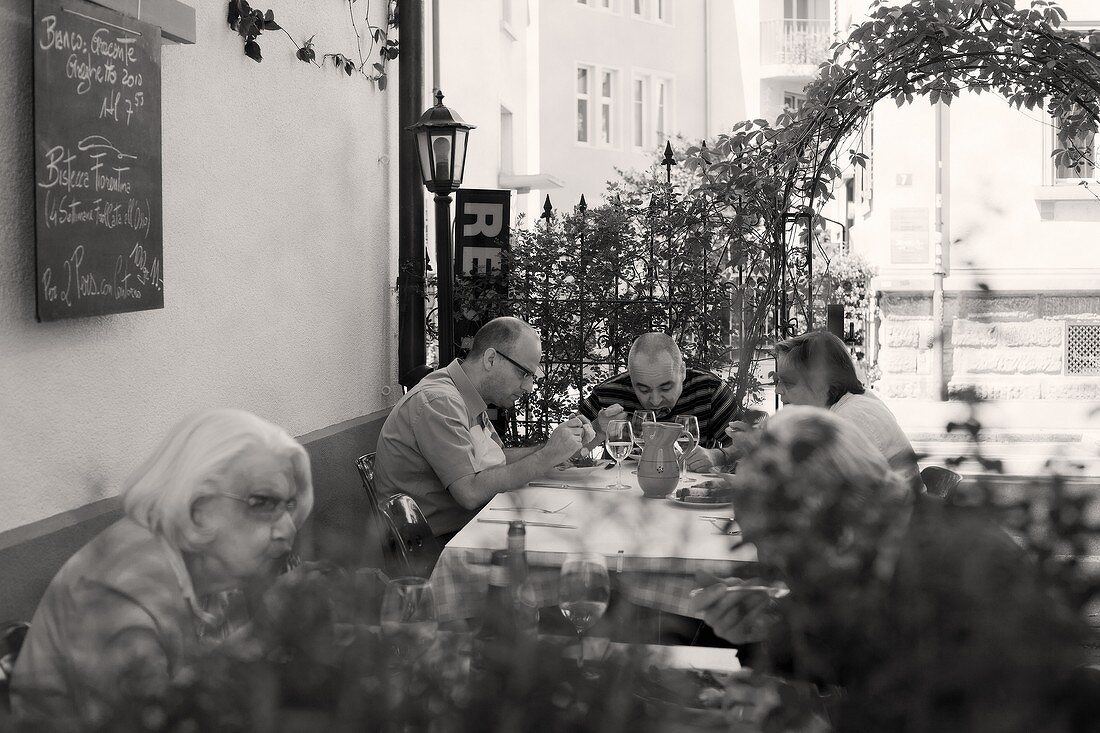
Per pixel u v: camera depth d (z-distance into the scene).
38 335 3.03
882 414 3.83
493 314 6.75
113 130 3.29
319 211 5.40
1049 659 0.90
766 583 1.19
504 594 1.04
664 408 5.00
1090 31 6.03
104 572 1.65
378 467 4.23
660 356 4.93
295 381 5.08
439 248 6.39
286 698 0.92
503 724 0.89
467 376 4.34
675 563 1.13
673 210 6.60
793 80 22.52
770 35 22.19
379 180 6.42
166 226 3.80
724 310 6.57
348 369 5.89
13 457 2.91
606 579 1.66
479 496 3.95
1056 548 0.98
